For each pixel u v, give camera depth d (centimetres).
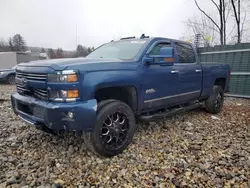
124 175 246
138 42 369
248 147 328
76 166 262
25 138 343
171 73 379
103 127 276
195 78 449
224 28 1250
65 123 244
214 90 520
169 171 255
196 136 371
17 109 309
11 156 282
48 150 302
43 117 253
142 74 321
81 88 246
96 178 239
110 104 282
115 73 280
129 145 324
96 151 275
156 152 304
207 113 536
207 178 242
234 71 795
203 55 902
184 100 434
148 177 242
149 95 340
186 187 225
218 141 351
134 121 313
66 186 223
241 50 762
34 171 249
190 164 272
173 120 462
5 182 225
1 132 372
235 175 249
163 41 384
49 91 249
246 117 507
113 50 380
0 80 1202
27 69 276
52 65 248
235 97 802
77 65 249
